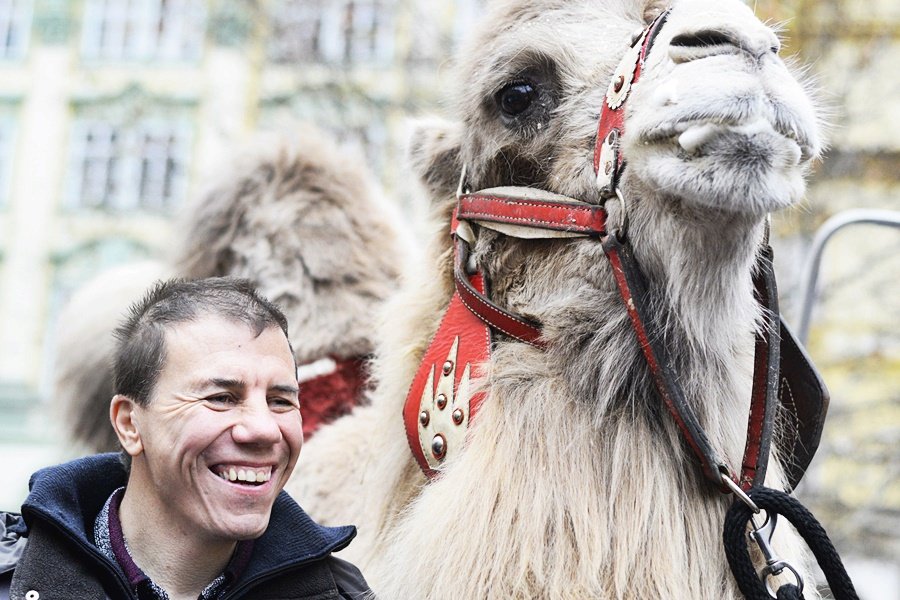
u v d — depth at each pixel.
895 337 14.38
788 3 11.08
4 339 26.09
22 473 25.31
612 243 2.75
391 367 3.29
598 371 2.82
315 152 4.29
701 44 2.51
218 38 15.26
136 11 25.52
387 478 3.17
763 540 2.60
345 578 2.81
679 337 2.79
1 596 2.39
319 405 3.87
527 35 3.07
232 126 20.52
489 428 2.82
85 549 2.41
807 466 3.03
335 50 15.06
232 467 2.48
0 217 26.78
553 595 2.62
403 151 3.72
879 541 12.40
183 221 4.44
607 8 3.09
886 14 11.95
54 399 5.36
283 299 4.02
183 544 2.51
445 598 2.65
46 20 26.69
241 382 2.49
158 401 2.48
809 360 2.99
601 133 2.83
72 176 26.44
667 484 2.75
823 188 11.61
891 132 12.66
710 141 2.40
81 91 26.27
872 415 14.57
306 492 3.61
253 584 2.56
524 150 3.05
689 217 2.60
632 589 2.65
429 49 13.28
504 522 2.70
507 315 2.93
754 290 2.91
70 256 26.22
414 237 4.52
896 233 14.48
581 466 2.75
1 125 26.69
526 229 2.97
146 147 25.55
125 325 2.67
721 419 2.82
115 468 2.76
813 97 3.25
